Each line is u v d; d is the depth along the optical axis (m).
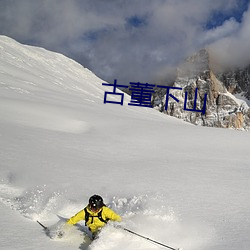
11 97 35.19
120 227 5.45
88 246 5.08
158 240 5.36
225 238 5.52
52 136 18.17
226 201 7.97
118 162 13.33
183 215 6.68
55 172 10.40
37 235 5.41
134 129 25.02
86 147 16.23
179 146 19.17
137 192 8.58
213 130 26.83
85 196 7.98
